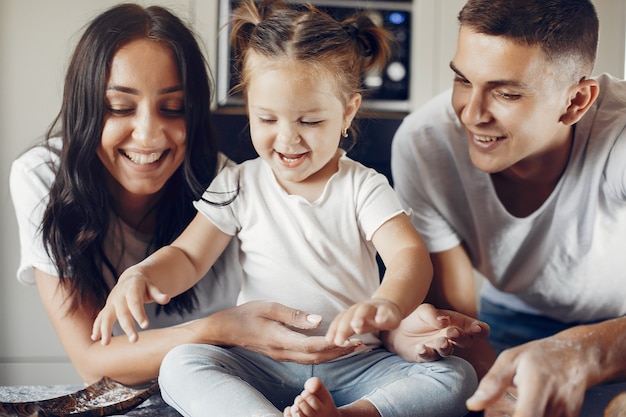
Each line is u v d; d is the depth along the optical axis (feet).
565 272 4.78
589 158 4.30
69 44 6.37
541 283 4.93
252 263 3.83
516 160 4.05
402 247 3.58
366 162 6.51
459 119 4.15
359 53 3.97
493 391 2.89
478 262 4.96
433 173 4.59
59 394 4.13
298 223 3.76
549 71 3.81
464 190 4.59
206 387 3.21
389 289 3.24
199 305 4.42
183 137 4.14
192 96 4.13
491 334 5.31
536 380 2.91
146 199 4.31
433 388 3.32
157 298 3.28
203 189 4.21
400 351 3.74
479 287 6.90
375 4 7.40
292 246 3.75
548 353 3.02
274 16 3.80
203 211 3.86
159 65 3.99
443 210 4.67
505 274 4.92
